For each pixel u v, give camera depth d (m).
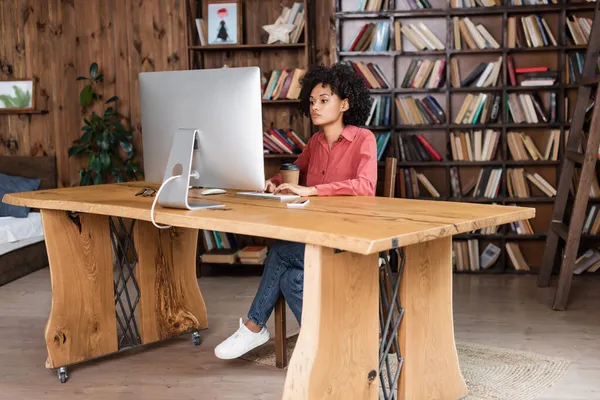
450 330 2.49
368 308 2.15
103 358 3.20
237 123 2.38
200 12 5.11
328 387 2.04
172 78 2.53
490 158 4.88
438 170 5.02
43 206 2.75
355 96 3.01
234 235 5.09
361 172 2.85
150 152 2.68
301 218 2.14
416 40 4.87
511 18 4.81
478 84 4.86
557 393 2.73
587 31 4.75
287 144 4.95
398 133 5.02
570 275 3.94
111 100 5.21
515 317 3.82
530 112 4.84
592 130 3.95
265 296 2.87
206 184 2.54
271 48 5.05
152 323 3.27
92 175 5.46
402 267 2.28
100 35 5.34
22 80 5.45
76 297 3.01
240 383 2.89
